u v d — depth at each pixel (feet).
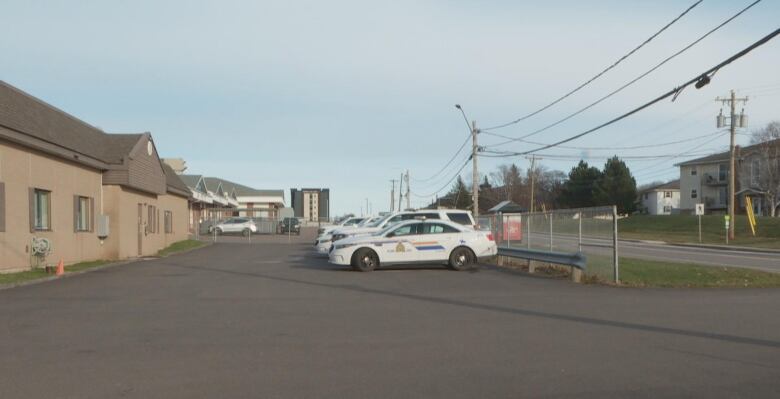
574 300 45.09
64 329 33.50
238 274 65.36
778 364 25.85
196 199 182.70
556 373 24.41
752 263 88.58
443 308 41.01
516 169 381.19
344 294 48.37
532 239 76.95
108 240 87.66
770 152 210.59
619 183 279.28
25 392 21.90
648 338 31.09
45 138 67.36
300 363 25.99
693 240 167.43
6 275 59.11
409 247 68.95
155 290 51.11
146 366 25.49
